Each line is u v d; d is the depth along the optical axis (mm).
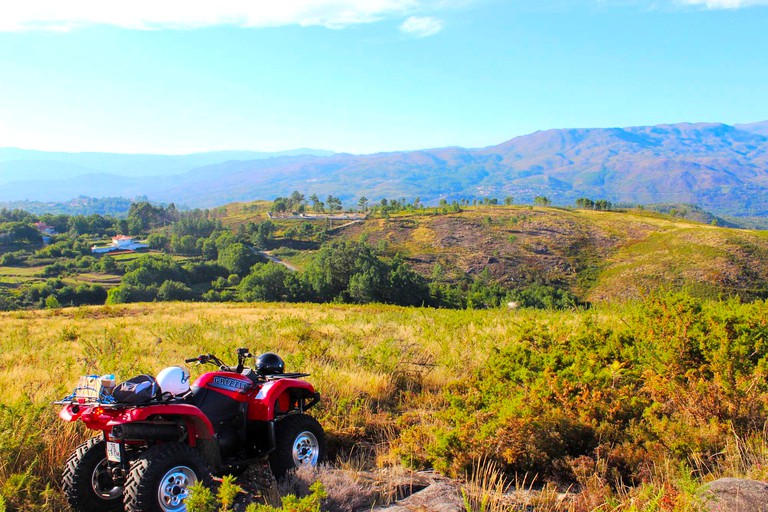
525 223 166125
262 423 6016
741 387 7141
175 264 126875
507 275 132625
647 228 156250
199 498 4328
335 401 8633
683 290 10508
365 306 36844
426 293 100500
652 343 9281
